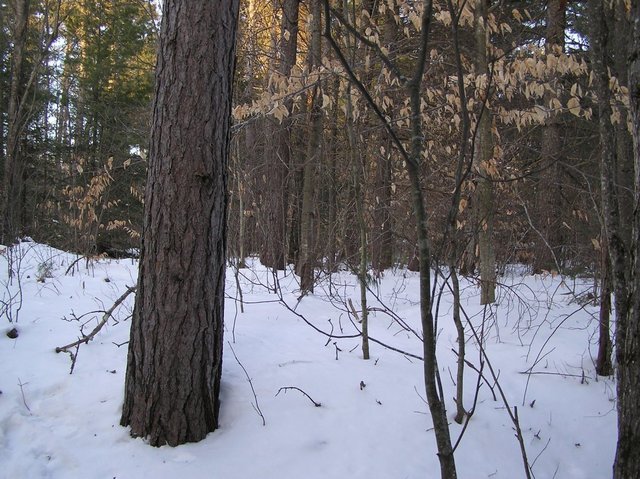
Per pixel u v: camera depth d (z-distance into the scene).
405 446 3.41
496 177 5.77
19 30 11.41
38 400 3.65
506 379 4.40
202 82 3.21
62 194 11.69
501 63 4.73
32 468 3.02
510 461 3.46
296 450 3.30
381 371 4.31
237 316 5.60
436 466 3.27
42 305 5.59
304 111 8.46
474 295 7.25
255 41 7.98
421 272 2.06
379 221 7.83
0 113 13.97
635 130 2.05
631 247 2.09
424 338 2.09
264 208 8.32
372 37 4.99
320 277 7.61
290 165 8.59
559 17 6.34
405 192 7.64
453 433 3.61
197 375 3.32
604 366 4.51
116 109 14.50
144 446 3.26
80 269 8.39
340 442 3.40
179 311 3.25
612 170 2.72
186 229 3.24
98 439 3.31
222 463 3.15
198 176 3.23
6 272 7.36
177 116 3.20
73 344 4.29
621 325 2.31
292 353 4.52
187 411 3.30
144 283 3.32
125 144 14.05
